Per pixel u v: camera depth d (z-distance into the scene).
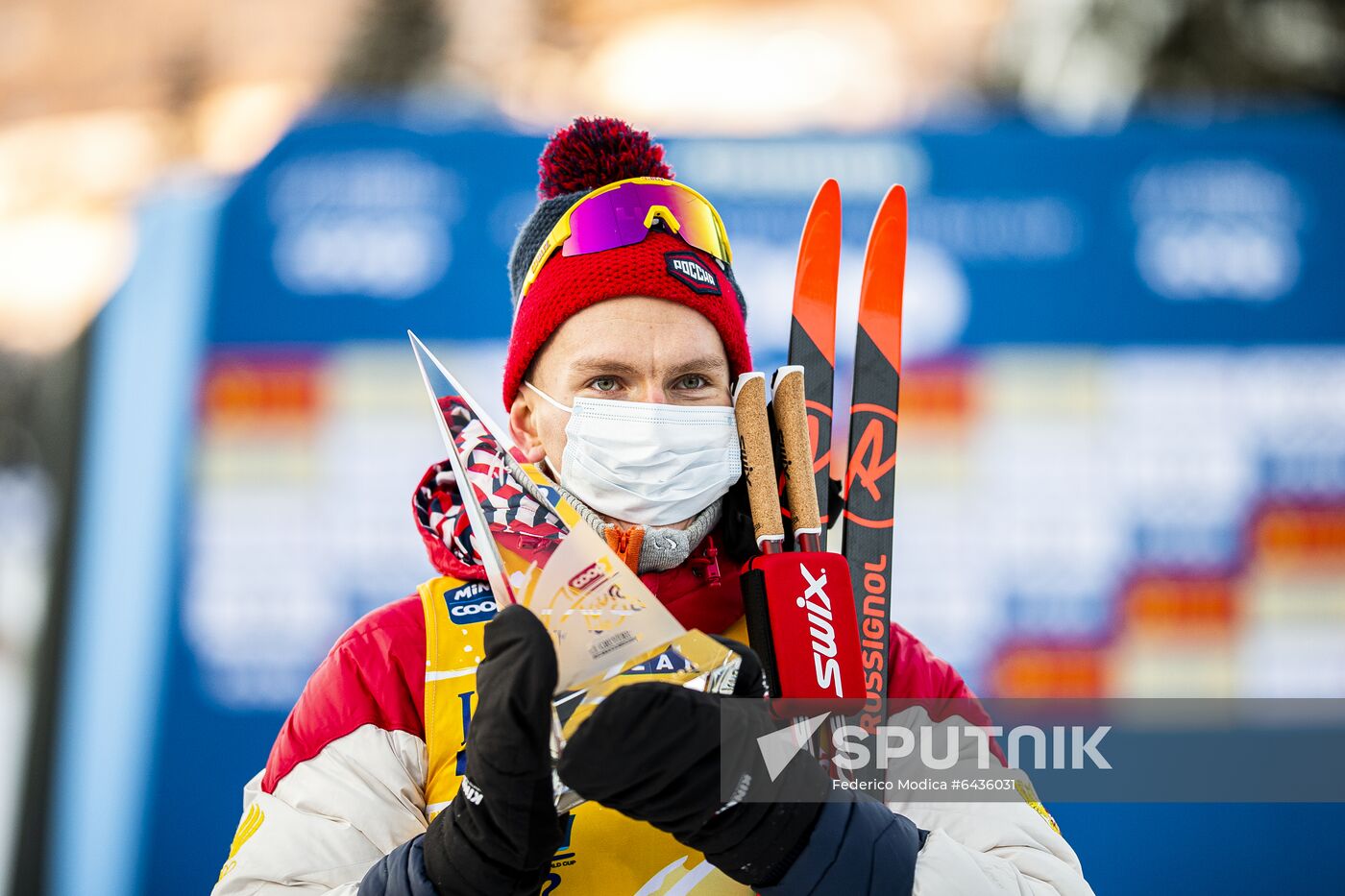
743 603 4.53
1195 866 11.09
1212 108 16.14
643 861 4.13
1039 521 11.73
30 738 11.48
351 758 4.24
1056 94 17.23
